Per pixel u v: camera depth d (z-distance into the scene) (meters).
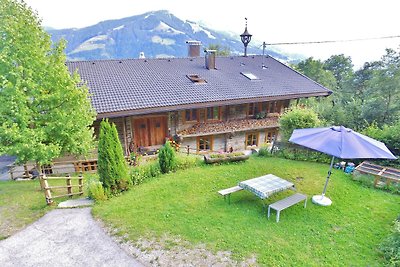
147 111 13.67
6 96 7.85
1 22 7.81
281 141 13.89
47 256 6.19
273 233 6.78
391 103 22.89
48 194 8.47
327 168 11.48
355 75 37.16
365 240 6.57
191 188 9.53
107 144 8.91
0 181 11.75
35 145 8.34
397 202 8.56
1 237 6.86
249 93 16.88
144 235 6.77
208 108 17.31
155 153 15.46
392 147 11.57
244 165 11.91
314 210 7.95
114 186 9.15
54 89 8.82
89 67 17.14
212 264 5.76
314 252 6.10
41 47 8.65
